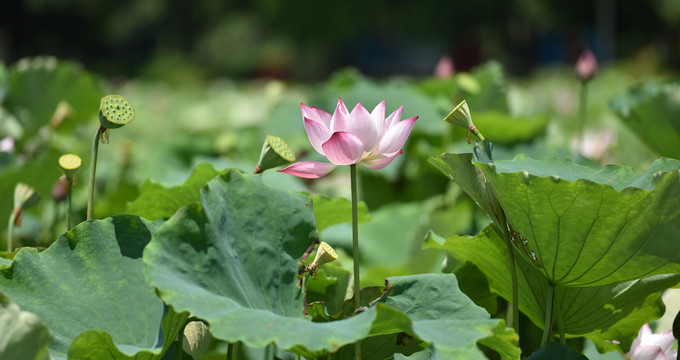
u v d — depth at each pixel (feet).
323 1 250.78
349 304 14.51
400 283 14.43
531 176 14.30
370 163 14.55
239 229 14.23
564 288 15.28
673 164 14.94
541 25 239.09
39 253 14.42
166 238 13.92
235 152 33.58
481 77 30.40
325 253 14.28
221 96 80.07
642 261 14.47
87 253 14.47
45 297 14.23
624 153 30.68
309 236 14.37
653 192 14.12
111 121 14.78
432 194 28.37
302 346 14.08
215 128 51.88
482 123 26.40
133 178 30.60
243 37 307.17
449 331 13.85
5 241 19.25
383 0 247.70
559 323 15.06
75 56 315.78
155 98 90.22
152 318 14.32
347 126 14.46
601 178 15.19
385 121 14.64
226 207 14.23
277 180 21.20
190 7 314.76
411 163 28.96
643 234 14.34
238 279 14.02
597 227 14.39
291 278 14.23
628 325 15.55
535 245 14.69
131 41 326.24
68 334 14.12
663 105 19.26
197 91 113.50
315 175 14.55
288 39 262.88
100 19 307.78
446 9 240.53
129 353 13.83
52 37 306.76
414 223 24.77
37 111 24.89
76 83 25.04
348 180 30.91
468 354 13.96
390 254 24.18
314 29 257.14
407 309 14.30
